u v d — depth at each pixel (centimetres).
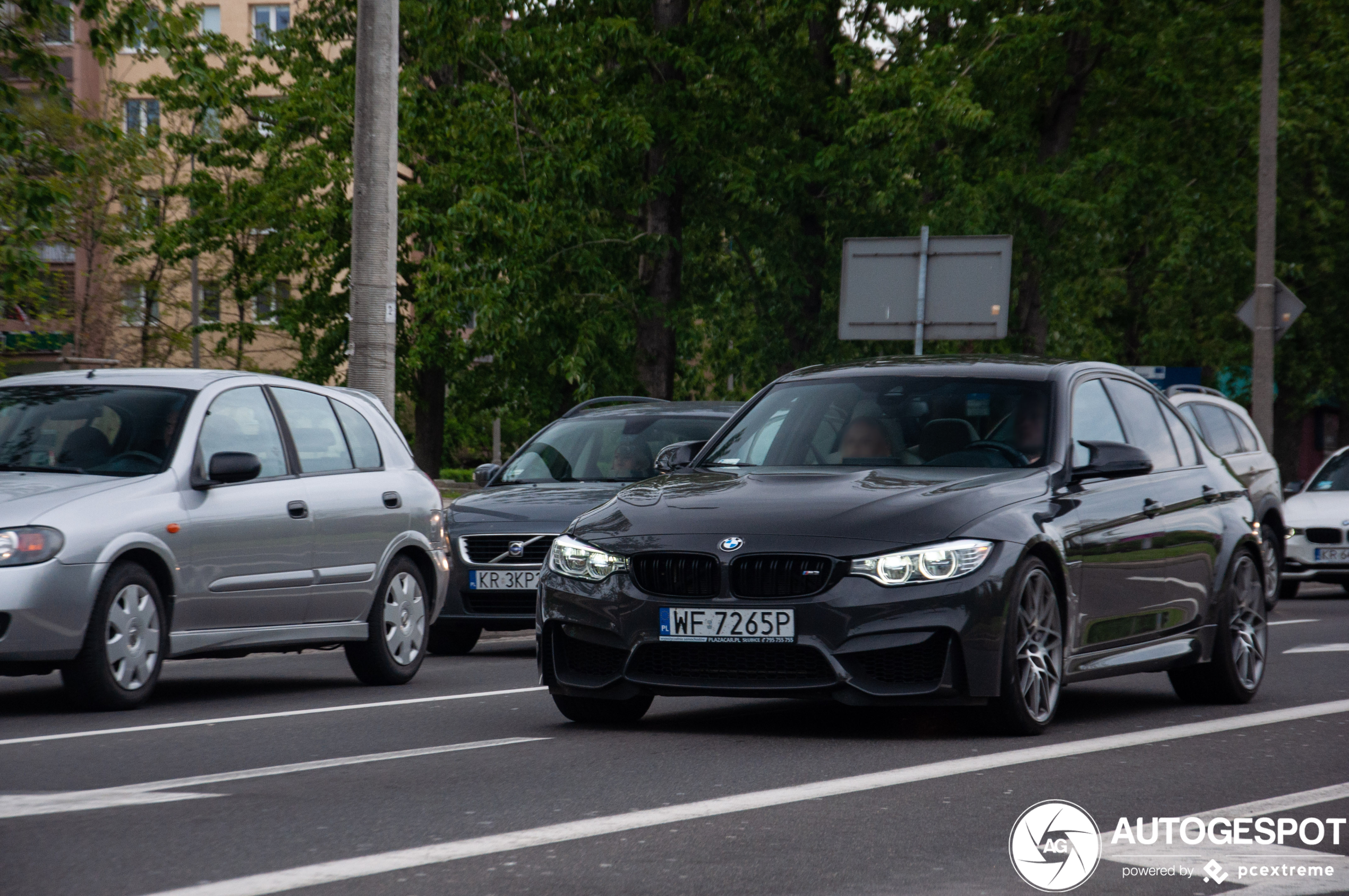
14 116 2147
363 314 1501
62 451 926
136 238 4172
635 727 793
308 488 1004
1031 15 2764
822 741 735
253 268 4269
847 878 462
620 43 2725
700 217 3030
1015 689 732
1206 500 944
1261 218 2473
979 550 722
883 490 755
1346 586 2094
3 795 582
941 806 575
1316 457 5572
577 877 458
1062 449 825
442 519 1126
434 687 1022
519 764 668
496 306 2753
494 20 2872
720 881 455
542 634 775
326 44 4144
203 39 4200
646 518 759
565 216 2819
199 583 915
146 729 783
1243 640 947
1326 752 727
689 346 3831
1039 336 2866
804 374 918
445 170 3003
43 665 836
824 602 709
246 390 1000
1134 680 1077
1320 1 3225
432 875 457
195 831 517
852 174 2780
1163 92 2950
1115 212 2923
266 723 808
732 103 2884
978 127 2642
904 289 1936
